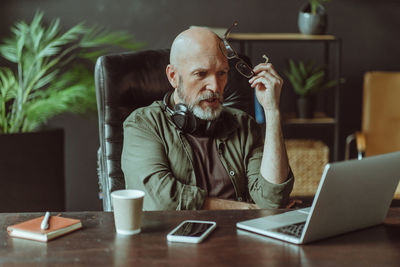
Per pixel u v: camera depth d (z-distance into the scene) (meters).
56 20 3.57
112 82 1.98
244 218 1.40
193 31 1.84
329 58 3.75
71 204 3.72
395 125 3.45
